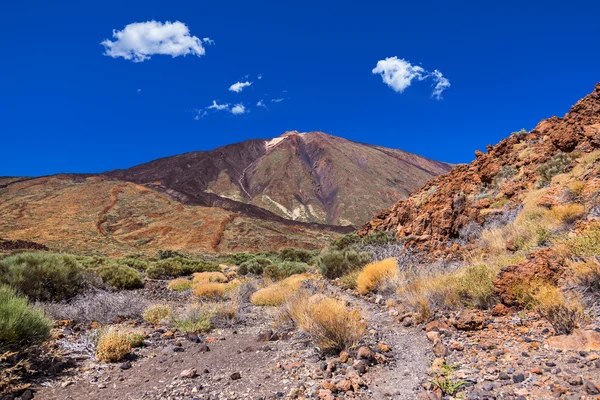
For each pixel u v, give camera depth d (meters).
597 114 20.02
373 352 5.27
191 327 8.12
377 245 18.66
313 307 6.95
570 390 3.37
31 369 5.18
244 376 4.91
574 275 6.26
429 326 6.57
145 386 4.71
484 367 4.31
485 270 8.17
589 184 12.07
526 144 23.69
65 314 8.70
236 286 15.02
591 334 4.61
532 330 5.55
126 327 8.39
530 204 13.70
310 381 4.45
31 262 10.99
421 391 3.88
